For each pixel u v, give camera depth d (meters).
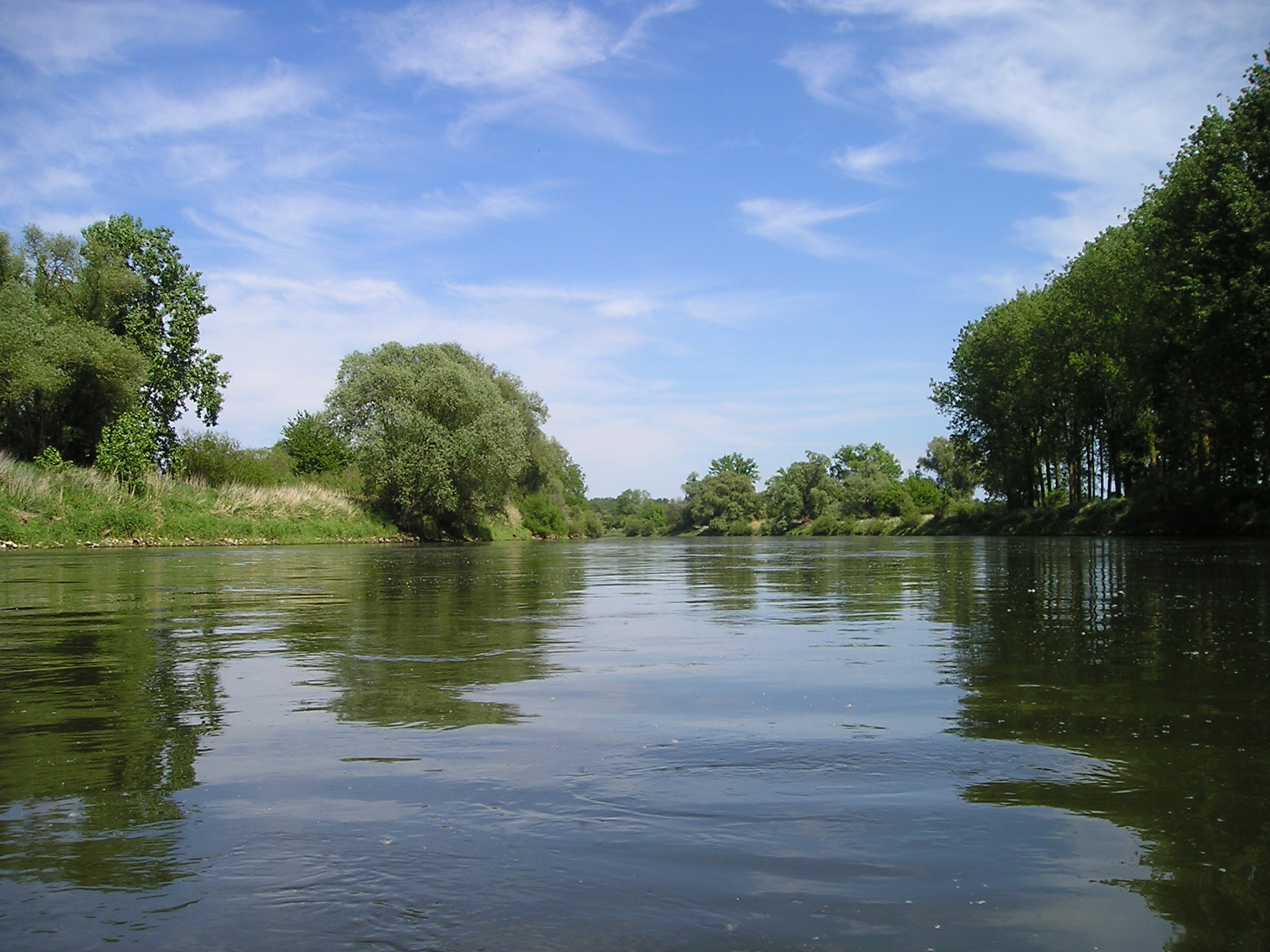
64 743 3.68
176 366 42.62
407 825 2.71
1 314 34.19
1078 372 41.62
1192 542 28.89
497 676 5.21
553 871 2.37
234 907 2.17
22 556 21.89
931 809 2.82
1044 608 8.86
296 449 50.84
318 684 4.96
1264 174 28.22
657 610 9.12
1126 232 39.84
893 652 6.07
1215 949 1.96
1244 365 29.81
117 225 42.22
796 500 100.06
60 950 1.96
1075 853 2.47
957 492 99.00
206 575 15.02
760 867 2.39
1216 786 3.04
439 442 44.34
